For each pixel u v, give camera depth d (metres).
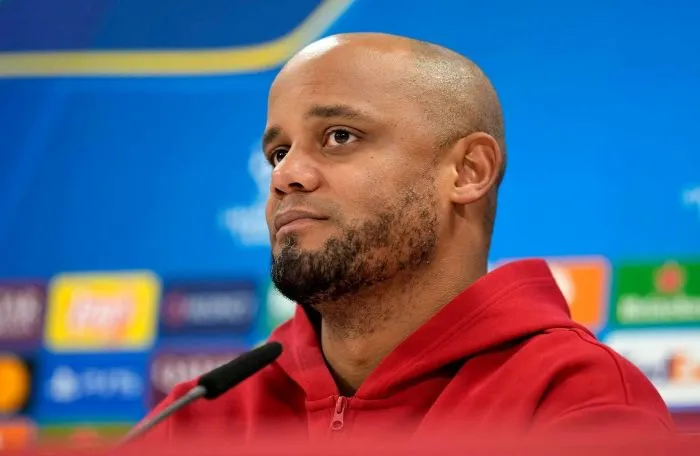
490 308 5.36
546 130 10.01
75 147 10.99
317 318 5.89
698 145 9.76
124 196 10.80
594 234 9.80
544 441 3.17
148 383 10.42
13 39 11.24
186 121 10.84
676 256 9.66
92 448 3.36
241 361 4.86
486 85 5.86
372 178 5.29
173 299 10.53
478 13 10.38
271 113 5.59
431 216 5.41
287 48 10.83
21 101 11.13
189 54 10.98
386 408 5.30
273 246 5.43
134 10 11.14
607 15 10.07
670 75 9.89
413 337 5.33
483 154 5.64
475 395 5.09
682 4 9.95
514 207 9.95
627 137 9.88
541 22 10.20
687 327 9.53
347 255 5.22
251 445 3.28
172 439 5.69
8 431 10.51
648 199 9.76
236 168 10.69
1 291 10.80
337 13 10.73
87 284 10.72
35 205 10.93
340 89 5.39
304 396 5.69
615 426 4.63
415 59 5.57
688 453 3.16
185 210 10.69
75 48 11.17
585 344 5.11
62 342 10.64
